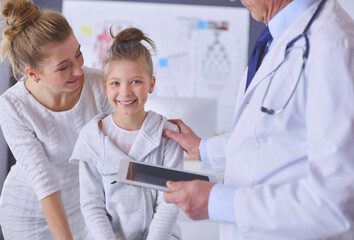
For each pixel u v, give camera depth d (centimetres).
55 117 137
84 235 162
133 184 102
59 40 121
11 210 149
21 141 132
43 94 135
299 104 85
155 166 110
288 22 96
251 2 99
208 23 446
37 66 123
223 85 452
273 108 88
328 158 75
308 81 83
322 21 87
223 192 86
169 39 445
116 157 121
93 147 124
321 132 76
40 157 132
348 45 79
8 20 124
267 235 82
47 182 128
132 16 439
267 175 90
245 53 451
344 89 76
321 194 75
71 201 151
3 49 130
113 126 127
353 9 321
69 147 142
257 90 94
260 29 450
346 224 75
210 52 448
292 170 88
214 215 86
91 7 436
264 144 90
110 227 121
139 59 121
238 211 83
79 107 138
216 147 125
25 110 133
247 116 94
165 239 116
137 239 125
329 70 78
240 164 94
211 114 281
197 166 278
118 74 119
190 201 88
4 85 221
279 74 90
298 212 77
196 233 211
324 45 81
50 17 123
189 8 443
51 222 126
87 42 438
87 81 142
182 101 281
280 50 91
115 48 122
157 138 124
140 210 122
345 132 75
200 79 450
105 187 123
